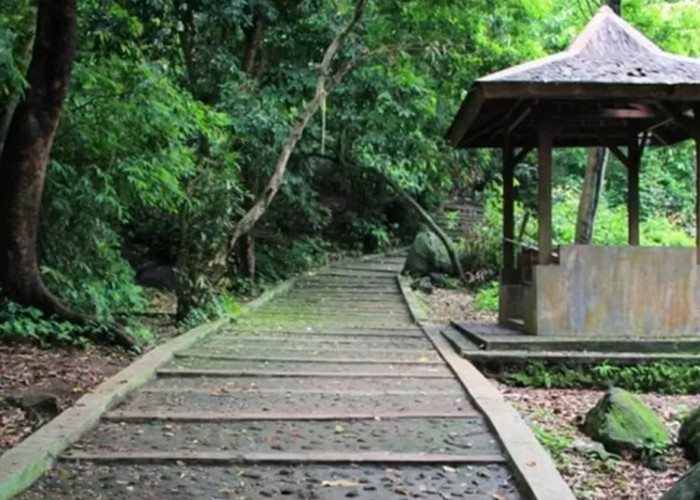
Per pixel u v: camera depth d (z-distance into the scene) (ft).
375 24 37.58
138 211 44.60
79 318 23.32
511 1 38.24
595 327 23.94
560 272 24.02
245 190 39.01
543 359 22.36
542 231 24.22
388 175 50.52
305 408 16.52
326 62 35.78
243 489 11.41
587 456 14.43
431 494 11.25
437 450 13.37
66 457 12.62
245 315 34.06
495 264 47.60
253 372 20.68
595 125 28.86
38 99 22.52
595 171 34.81
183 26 35.29
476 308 38.58
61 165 25.79
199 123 28.68
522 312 28.27
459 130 27.20
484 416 15.67
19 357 20.76
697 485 8.82
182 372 20.34
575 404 19.67
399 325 32.19
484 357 22.50
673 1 45.88
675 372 21.90
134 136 27.02
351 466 12.59
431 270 48.75
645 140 29.27
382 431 14.73
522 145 31.22
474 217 68.23
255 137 38.37
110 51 26.96
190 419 15.39
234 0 34.88
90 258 28.30
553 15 44.16
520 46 39.17
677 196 56.29
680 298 24.04
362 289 44.73
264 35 39.86
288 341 27.09
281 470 12.35
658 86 22.24
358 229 61.05
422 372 21.09
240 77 38.14
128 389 17.61
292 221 54.24
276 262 49.57
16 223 22.70
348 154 50.44
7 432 14.03
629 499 12.23
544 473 11.53
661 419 18.06
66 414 14.74
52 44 22.29
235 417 15.56
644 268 24.06
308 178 54.29
